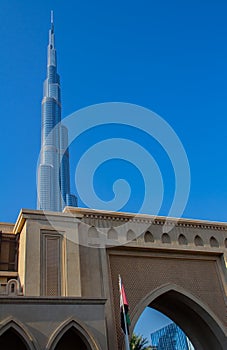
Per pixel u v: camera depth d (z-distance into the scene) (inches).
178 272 818.2
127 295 751.7
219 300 815.1
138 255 799.1
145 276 786.2
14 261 759.7
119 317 712.4
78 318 608.1
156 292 772.6
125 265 782.5
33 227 724.0
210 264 858.8
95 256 749.3
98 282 721.6
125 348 646.5
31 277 670.5
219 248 866.1
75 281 692.1
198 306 796.6
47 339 575.2
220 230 897.5
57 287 682.2
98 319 618.2
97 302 632.4
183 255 837.2
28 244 701.9
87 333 600.4
